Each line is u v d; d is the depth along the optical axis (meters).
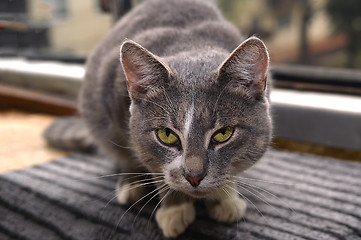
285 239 0.30
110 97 0.35
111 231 0.33
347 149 0.47
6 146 0.53
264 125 0.30
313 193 0.37
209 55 0.31
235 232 0.31
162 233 0.32
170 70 0.29
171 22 0.38
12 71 0.72
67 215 0.35
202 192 0.28
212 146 0.29
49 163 0.46
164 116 0.29
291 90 0.53
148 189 0.36
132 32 0.39
